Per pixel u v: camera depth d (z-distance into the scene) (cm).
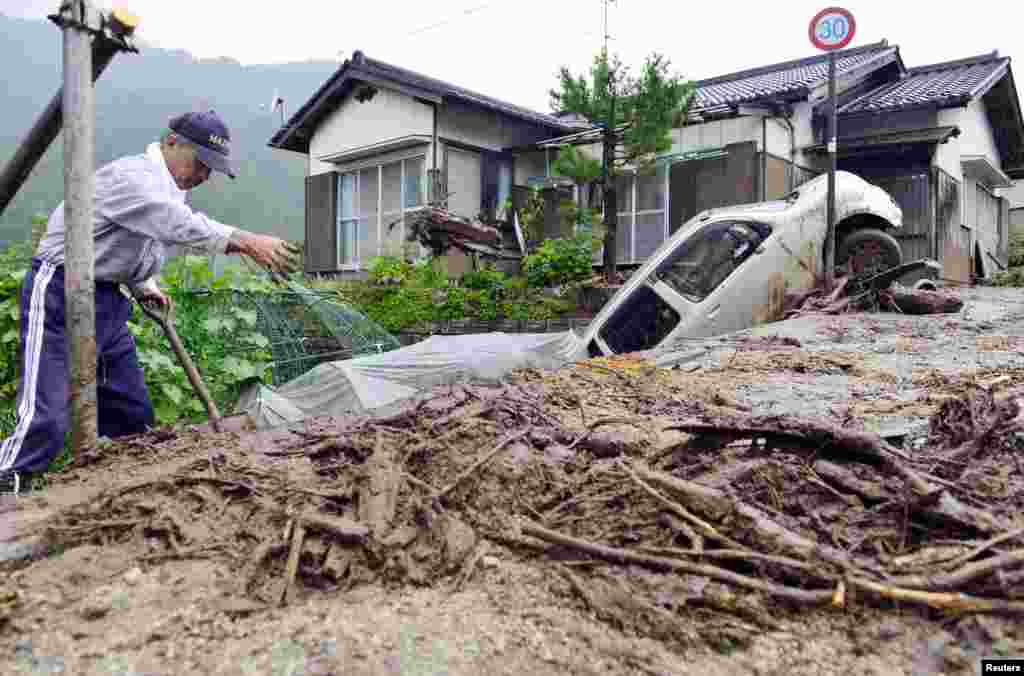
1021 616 116
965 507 144
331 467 183
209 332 467
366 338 637
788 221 669
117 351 288
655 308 651
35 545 154
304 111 1534
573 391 313
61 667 110
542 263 1136
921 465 174
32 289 251
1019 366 384
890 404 283
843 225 744
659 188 1266
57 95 253
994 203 1750
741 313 646
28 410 237
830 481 165
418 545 145
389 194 1463
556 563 140
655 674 108
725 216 677
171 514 159
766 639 117
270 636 118
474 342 541
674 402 294
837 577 127
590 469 177
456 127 1391
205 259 472
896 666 109
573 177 1088
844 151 1252
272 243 258
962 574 122
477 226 1225
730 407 286
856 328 568
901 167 1266
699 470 177
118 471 216
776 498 160
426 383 452
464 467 171
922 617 120
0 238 845
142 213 255
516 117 1412
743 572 135
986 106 1605
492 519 156
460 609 126
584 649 115
